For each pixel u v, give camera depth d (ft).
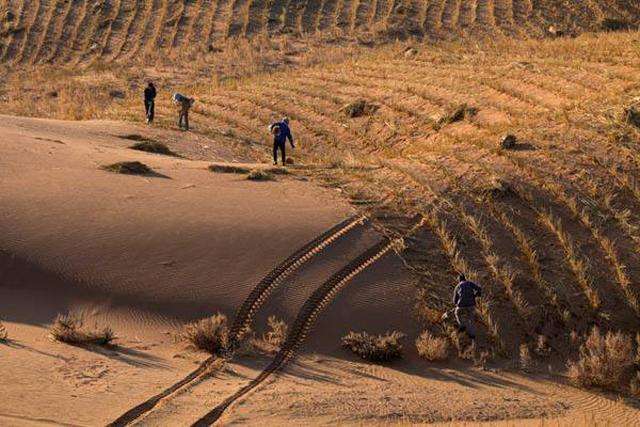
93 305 84.43
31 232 93.56
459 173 117.91
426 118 180.65
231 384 68.85
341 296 87.66
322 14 330.75
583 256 100.48
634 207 111.14
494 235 102.68
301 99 211.41
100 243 92.58
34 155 123.24
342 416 63.16
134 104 220.02
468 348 83.15
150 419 57.82
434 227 102.37
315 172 126.21
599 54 200.23
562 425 65.62
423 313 87.45
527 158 121.80
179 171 123.95
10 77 273.54
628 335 89.30
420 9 330.13
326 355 79.71
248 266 90.74
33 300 85.05
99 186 109.81
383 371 77.61
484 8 329.93
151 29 324.39
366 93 207.72
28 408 55.67
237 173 124.57
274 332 80.79
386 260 94.48
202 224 98.27
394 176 120.67
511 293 91.91
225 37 312.29
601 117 133.49
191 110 209.97
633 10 326.85
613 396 77.46
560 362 84.38
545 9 327.26
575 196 111.86
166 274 88.33
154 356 74.74
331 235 98.22
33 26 327.47
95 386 63.36
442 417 65.82
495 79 195.00
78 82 252.21
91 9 342.03
